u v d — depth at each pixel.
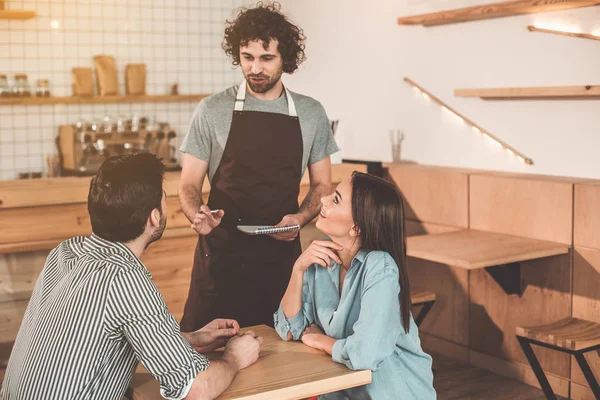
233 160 2.92
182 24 6.47
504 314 4.10
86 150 5.82
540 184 3.84
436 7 4.60
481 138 4.43
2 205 3.46
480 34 4.35
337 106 5.63
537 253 3.60
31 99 5.78
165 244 3.92
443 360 4.41
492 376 4.13
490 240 3.91
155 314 1.75
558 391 3.85
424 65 4.77
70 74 6.10
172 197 3.88
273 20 2.78
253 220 2.95
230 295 2.96
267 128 2.92
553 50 3.93
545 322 3.88
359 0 5.29
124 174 1.85
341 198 2.12
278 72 2.86
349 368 1.96
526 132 4.15
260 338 2.06
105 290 1.73
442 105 4.65
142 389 1.88
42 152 6.04
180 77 6.51
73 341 1.71
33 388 1.72
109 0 6.18
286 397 1.82
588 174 3.85
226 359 1.89
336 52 5.59
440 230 4.48
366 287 2.01
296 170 3.00
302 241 4.38
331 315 2.17
